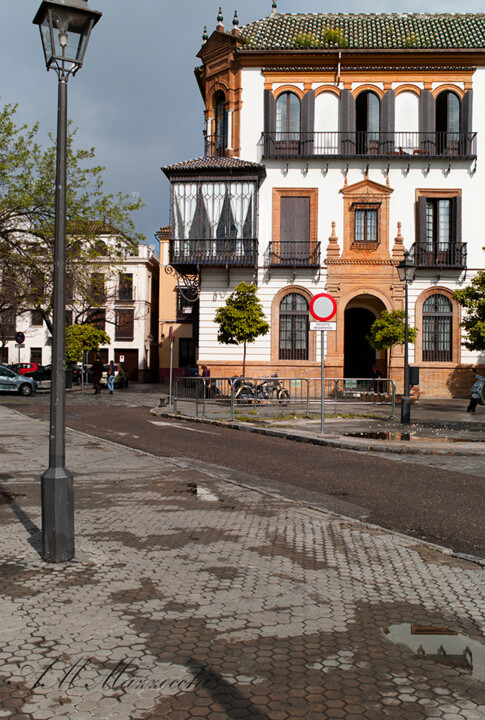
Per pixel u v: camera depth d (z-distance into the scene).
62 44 4.85
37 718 2.69
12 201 22.30
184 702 2.83
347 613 3.90
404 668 3.18
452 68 29.30
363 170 29.30
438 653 3.35
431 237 29.52
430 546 5.44
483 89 29.44
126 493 7.66
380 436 13.73
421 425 16.34
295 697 2.88
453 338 29.20
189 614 3.84
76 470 9.40
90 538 5.54
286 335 29.45
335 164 29.36
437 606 4.04
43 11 4.86
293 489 8.15
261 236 29.38
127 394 33.16
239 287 26.83
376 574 4.67
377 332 27.45
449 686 3.00
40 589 4.23
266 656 3.29
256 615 3.84
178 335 53.22
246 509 6.82
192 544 5.39
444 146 29.45
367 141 29.64
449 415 19.69
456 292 23.39
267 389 19.08
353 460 10.79
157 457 10.77
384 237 29.22
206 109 31.25
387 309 29.25
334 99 29.70
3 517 6.30
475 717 2.73
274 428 15.16
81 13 4.85
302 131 29.55
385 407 21.14
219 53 30.34
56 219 4.84
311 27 31.50
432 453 11.59
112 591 4.21
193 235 28.83
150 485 8.21
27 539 5.47
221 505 7.01
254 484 8.50
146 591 4.23
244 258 28.66
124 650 3.33
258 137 29.69
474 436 13.87
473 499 7.52
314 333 29.28
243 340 26.75
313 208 29.38
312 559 5.02
